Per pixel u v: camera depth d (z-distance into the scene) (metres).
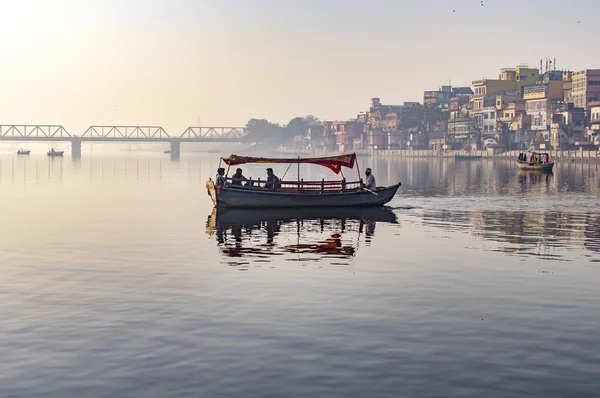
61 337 14.45
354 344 14.01
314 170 109.69
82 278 19.95
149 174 87.25
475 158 154.75
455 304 16.98
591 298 17.61
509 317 15.88
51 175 82.94
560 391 11.80
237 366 12.84
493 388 11.92
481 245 25.88
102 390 11.84
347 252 24.28
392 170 102.44
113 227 31.19
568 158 130.50
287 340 14.24
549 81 151.38
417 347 13.85
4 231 29.91
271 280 19.58
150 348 13.78
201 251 24.52
